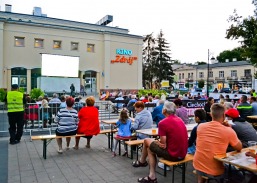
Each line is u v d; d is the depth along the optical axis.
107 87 32.59
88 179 4.75
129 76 34.59
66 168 5.39
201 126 3.69
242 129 4.57
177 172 5.14
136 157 6.23
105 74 32.53
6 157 6.25
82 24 35.06
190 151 4.92
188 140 4.56
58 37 29.77
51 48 29.38
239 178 3.89
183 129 4.34
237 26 11.31
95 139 8.48
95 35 32.34
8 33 26.86
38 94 16.22
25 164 5.67
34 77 28.66
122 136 6.27
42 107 9.43
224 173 3.77
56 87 26.75
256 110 9.30
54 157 6.25
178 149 4.25
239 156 3.44
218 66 65.31
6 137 8.78
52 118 9.64
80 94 28.30
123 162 5.82
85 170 5.27
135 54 35.12
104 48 32.56
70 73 29.45
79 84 28.16
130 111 12.73
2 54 26.25
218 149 3.47
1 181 4.66
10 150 6.95
